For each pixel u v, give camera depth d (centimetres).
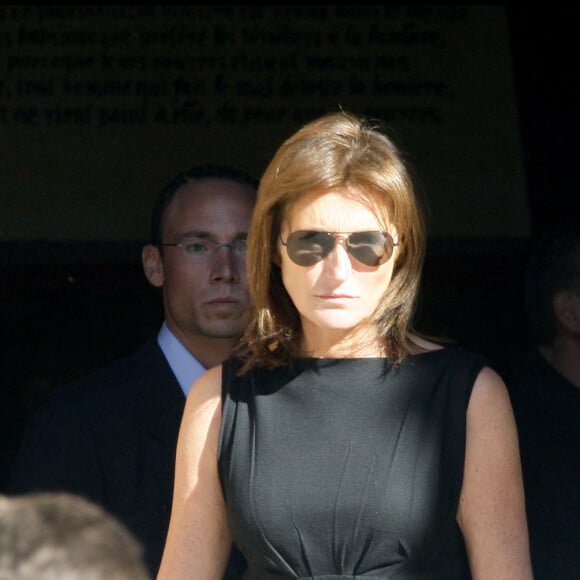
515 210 2322
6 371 2445
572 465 1215
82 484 1113
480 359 898
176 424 1134
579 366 1314
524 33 2388
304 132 897
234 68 2262
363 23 2284
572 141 2392
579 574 1180
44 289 2477
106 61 2253
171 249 1191
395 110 2295
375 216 881
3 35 2245
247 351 922
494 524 869
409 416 872
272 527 855
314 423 873
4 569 495
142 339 2492
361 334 901
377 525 848
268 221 903
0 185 2256
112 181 2266
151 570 1089
